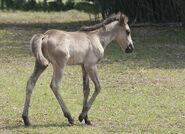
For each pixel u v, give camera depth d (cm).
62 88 1659
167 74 1991
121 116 1273
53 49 1090
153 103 1455
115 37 1260
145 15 4141
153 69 2119
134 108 1381
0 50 2647
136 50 2778
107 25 1240
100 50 1185
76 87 1694
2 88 1612
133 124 1196
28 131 1062
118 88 1689
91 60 1169
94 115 1280
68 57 1111
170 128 1167
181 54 2645
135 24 4009
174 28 3709
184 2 3503
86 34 1188
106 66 2192
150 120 1241
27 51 2662
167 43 3075
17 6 6462
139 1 4059
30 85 1110
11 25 4431
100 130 1119
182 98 1534
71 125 1152
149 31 3672
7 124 1148
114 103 1439
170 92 1628
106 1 4025
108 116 1276
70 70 2067
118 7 4012
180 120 1248
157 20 4106
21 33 3684
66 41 1111
